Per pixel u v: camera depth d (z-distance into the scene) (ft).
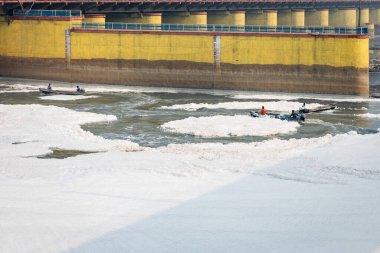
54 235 148.15
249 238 146.10
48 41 498.69
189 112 363.76
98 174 214.69
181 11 581.94
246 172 215.31
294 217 160.45
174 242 143.95
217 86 466.29
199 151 255.70
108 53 484.74
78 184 198.39
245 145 268.62
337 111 369.50
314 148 254.88
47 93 427.33
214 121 326.85
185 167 224.33
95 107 379.14
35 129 304.50
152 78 477.77
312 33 443.32
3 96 416.05
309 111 362.94
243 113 359.05
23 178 212.23
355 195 180.96
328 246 140.87
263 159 236.43
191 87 471.62
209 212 165.07
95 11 522.47
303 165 223.92
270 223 156.15
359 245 141.28
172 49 471.62
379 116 351.46
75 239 145.69
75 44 491.72
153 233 149.38
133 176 209.97
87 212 165.27
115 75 485.15
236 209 167.63
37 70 504.84
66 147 269.85
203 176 209.67
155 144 281.74
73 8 514.27
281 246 141.18
